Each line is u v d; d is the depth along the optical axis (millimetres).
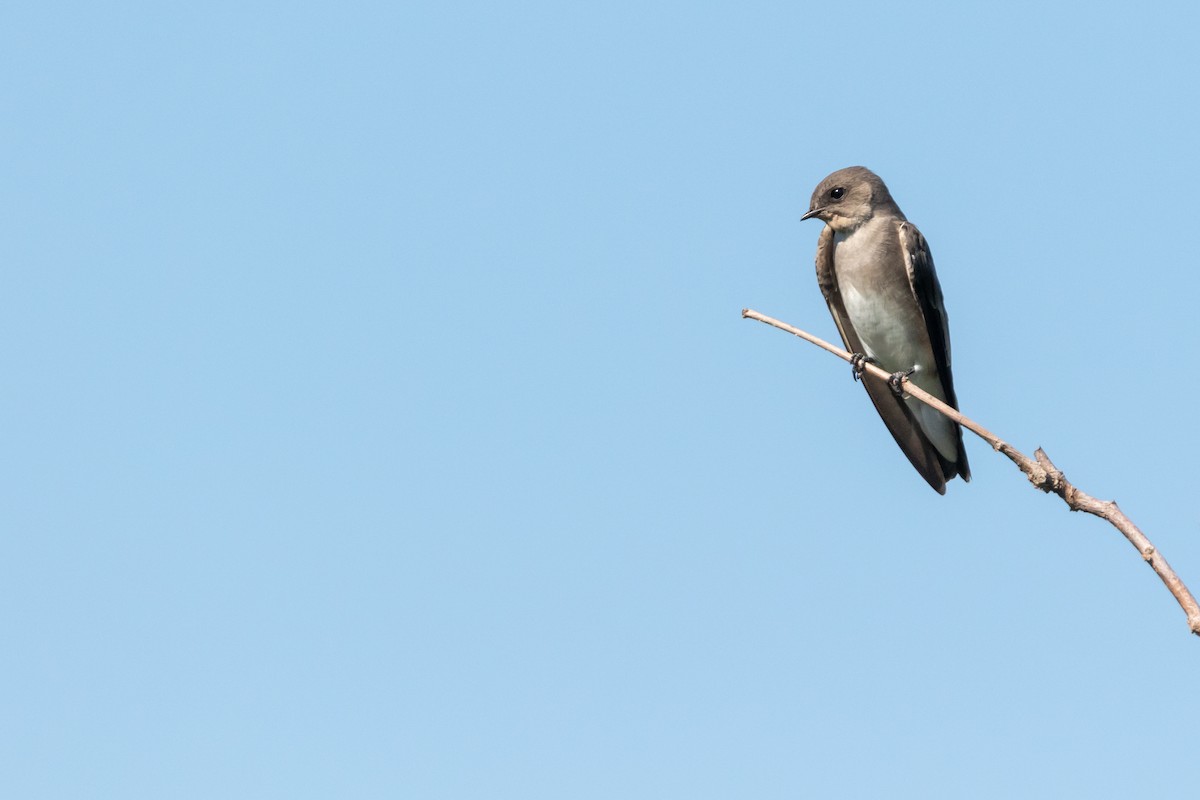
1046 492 7418
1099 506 7035
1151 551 6305
